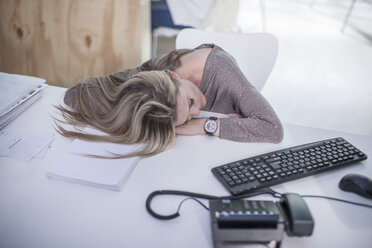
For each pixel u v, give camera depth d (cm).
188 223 73
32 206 76
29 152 94
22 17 167
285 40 390
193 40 140
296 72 319
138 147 95
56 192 81
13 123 108
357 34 426
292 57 349
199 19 208
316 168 89
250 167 88
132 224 72
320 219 75
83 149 93
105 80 107
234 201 72
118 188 81
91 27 164
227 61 118
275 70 321
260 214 66
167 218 73
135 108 93
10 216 73
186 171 89
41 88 123
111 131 98
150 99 92
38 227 71
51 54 173
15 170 87
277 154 93
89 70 174
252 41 137
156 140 94
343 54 364
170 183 85
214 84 119
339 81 307
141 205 78
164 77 94
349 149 96
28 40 172
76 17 163
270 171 87
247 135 103
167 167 90
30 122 108
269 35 135
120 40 165
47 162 91
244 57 138
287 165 89
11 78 123
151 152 93
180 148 99
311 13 499
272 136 103
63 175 83
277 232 66
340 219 75
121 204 78
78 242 68
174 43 220
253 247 68
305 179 87
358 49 380
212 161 94
